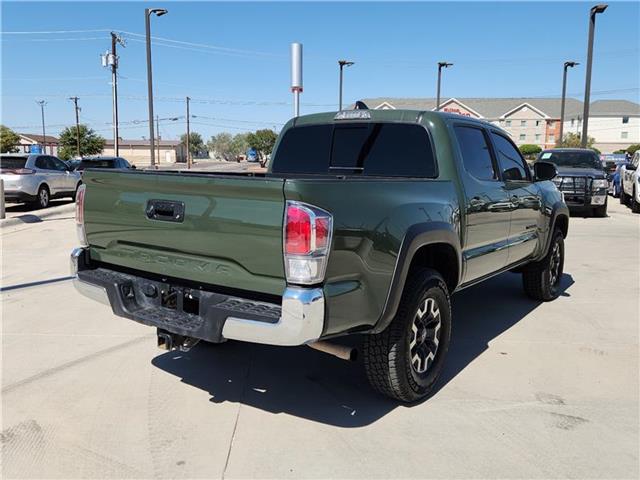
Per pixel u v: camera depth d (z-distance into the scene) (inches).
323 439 134.7
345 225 121.5
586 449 130.9
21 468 121.9
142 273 149.2
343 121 196.2
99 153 2832.2
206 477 118.9
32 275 309.3
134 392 160.4
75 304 250.5
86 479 118.0
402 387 147.4
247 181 118.3
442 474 120.2
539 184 242.2
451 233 159.2
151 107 987.3
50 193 698.8
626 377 173.3
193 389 162.9
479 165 188.7
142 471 121.1
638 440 135.0
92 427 139.9
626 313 242.8
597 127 3629.4
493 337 210.7
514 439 135.3
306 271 114.9
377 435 136.7
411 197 146.3
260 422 143.3
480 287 292.0
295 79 364.2
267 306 122.1
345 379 171.5
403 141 181.5
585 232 496.1
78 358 185.6
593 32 892.6
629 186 697.0
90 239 159.2
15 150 3078.2
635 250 403.2
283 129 213.3
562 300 265.4
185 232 132.1
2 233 470.3
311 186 115.2
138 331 213.9
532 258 240.4
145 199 140.0
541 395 160.1
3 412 147.4
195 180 126.5
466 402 155.3
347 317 124.3
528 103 3112.7
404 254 137.6
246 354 191.8
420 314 151.9
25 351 191.5
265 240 118.1
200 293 132.6
